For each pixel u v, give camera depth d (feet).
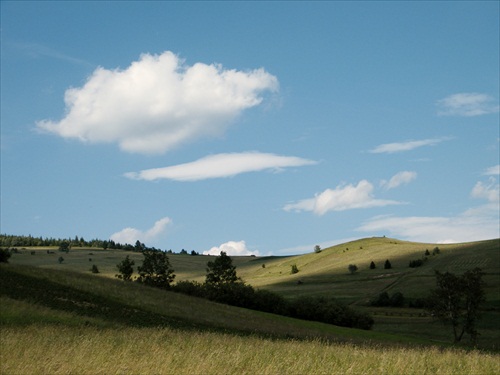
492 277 478.59
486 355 70.95
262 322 222.69
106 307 183.83
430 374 51.60
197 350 56.08
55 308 157.58
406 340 225.15
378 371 50.24
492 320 339.57
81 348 53.31
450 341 285.02
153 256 364.79
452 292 288.30
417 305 426.10
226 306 257.14
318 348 69.00
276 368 47.73
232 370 46.60
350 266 653.71
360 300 474.90
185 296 260.83
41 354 50.83
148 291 249.34
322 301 307.58
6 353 53.11
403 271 600.80
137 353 53.67
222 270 355.36
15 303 140.05
